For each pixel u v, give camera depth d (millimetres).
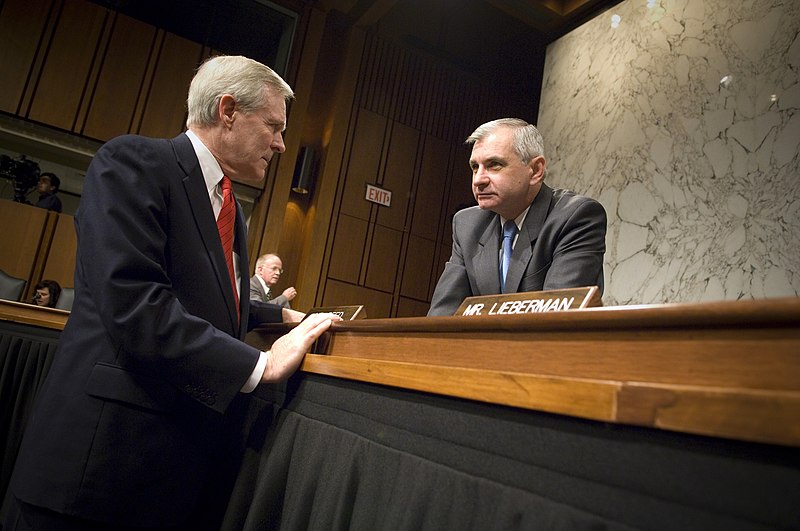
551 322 705
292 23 7527
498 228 1798
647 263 4051
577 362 672
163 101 6809
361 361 989
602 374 641
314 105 8109
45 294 5375
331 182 7629
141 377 1144
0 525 2258
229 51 7375
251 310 1644
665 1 4477
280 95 1452
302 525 1013
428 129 8320
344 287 7555
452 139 8461
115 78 6637
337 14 8102
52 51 6418
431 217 8148
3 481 2336
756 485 474
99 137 6539
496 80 8938
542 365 713
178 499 1183
